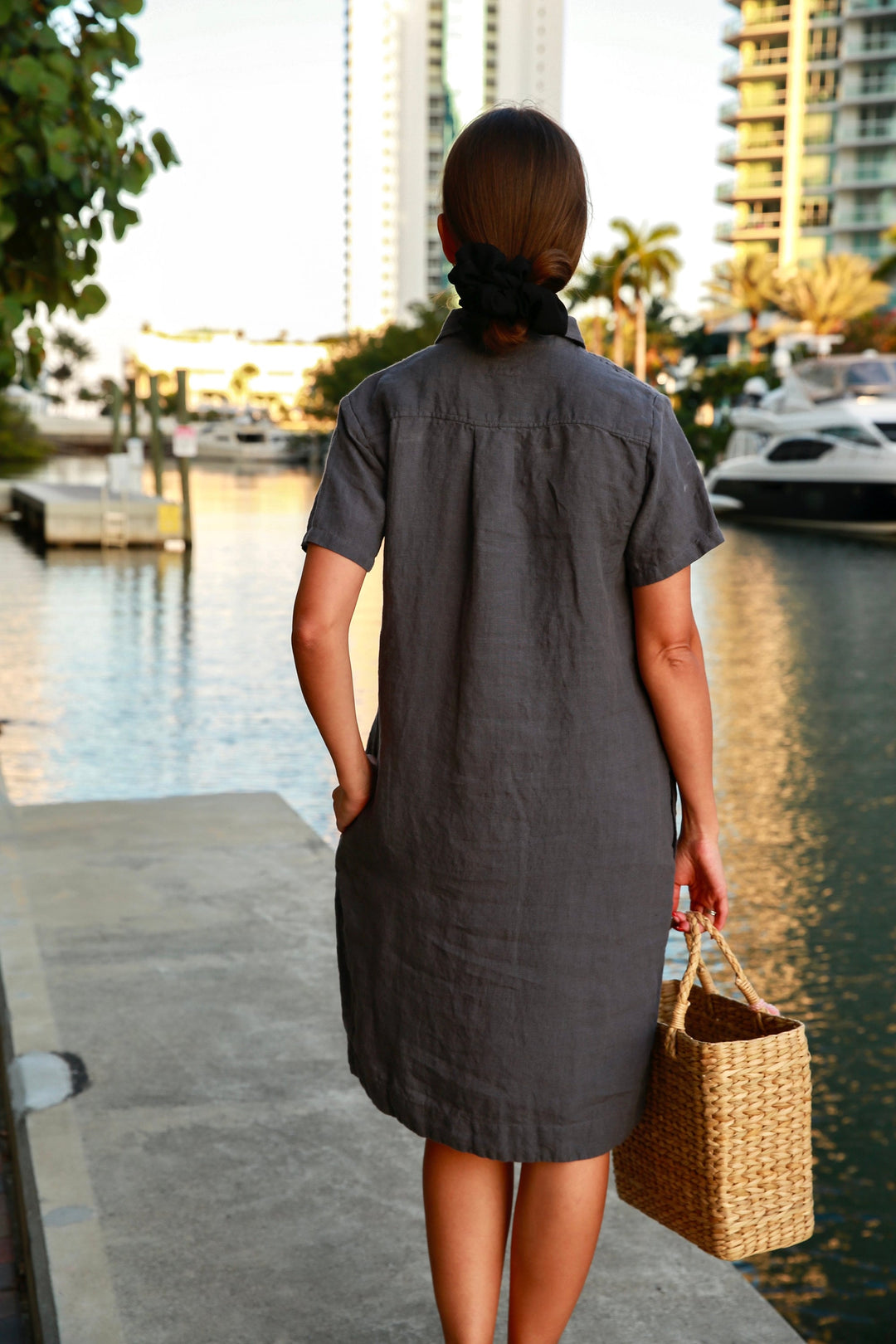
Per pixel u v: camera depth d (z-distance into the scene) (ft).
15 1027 8.53
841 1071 13.79
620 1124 4.21
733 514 114.83
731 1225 4.09
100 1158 7.16
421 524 4.07
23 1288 6.59
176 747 29.45
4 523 104.99
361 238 460.55
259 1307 5.90
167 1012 9.16
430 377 4.07
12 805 13.93
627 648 4.06
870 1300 9.93
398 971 4.28
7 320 13.20
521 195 3.95
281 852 13.06
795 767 28.19
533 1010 4.09
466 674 4.01
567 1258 4.36
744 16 225.56
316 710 4.20
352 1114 7.74
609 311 178.09
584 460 3.87
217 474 202.39
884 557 84.17
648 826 4.11
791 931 18.01
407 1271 6.20
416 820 4.15
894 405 101.65
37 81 11.99
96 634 47.78
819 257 221.46
